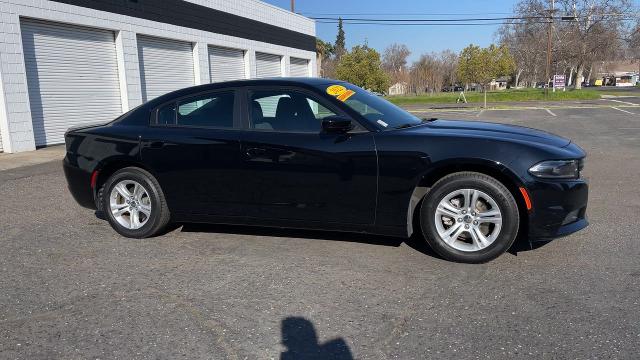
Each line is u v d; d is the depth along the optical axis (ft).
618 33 175.11
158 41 52.47
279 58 80.18
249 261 13.61
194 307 10.90
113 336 9.72
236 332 9.79
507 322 9.90
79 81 43.19
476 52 111.86
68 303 11.21
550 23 157.79
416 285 11.77
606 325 9.68
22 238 16.05
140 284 12.21
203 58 59.16
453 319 10.09
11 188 24.13
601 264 12.76
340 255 13.89
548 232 12.30
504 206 12.32
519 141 12.62
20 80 37.11
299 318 10.31
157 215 15.46
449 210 12.85
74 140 16.47
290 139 13.79
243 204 14.48
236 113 14.80
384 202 13.09
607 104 106.22
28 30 38.40
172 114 15.60
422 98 156.87
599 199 19.81
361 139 13.24
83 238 15.98
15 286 12.21
